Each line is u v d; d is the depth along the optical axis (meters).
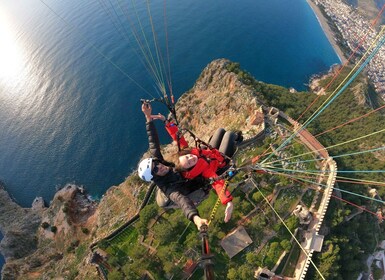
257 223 51.84
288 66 140.62
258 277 49.62
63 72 131.50
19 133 118.06
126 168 102.94
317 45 151.38
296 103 89.81
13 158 111.62
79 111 118.19
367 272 63.22
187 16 155.88
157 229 52.47
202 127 79.81
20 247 83.75
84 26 148.38
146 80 123.06
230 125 69.06
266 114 62.34
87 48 137.75
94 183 100.56
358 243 60.44
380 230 68.31
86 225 80.38
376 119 98.81
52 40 145.25
